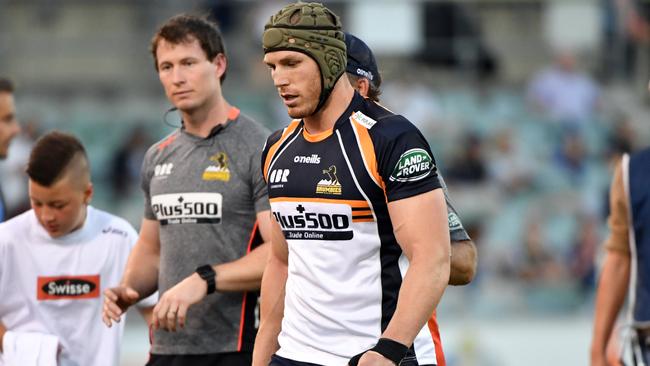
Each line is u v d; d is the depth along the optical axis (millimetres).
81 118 49938
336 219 12094
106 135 49344
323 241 12219
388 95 48406
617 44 53594
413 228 11625
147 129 49344
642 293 16250
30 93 51250
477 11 55531
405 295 11492
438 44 50531
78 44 52781
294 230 12484
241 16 51812
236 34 51750
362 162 11891
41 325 16266
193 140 15742
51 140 15734
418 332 11469
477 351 33469
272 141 12922
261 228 15281
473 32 51031
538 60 53938
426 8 50250
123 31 54344
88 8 54500
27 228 16328
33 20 54500
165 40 15477
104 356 16406
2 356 16125
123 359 32062
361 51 13633
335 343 12273
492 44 53938
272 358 12930
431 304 11469
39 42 52906
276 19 11844
